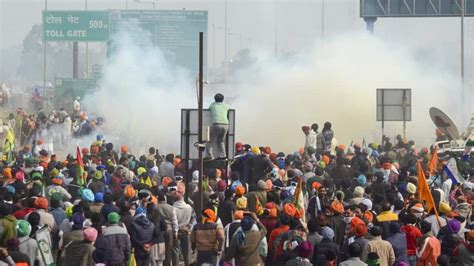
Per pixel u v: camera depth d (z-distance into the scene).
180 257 26.34
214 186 27.70
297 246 19.27
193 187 27.41
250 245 20.42
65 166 32.50
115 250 20.38
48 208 23.50
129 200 23.89
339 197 24.22
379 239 19.55
